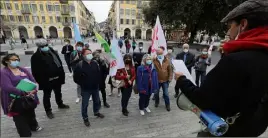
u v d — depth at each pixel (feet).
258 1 2.76
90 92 11.23
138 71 12.59
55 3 145.89
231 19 3.19
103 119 12.30
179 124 11.74
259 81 2.60
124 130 10.89
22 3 137.90
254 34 2.79
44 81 11.56
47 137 9.99
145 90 12.44
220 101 2.82
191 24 59.82
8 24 129.90
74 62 17.29
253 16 2.76
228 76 2.68
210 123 3.05
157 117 12.73
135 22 162.91
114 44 12.48
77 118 12.34
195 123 11.89
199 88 3.09
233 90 2.68
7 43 87.81
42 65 11.33
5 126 11.18
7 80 8.22
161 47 14.05
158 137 10.17
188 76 4.19
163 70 13.53
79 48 17.17
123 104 12.79
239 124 3.05
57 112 13.23
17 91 8.11
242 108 2.83
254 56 2.63
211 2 48.93
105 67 14.19
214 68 2.97
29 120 9.98
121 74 12.17
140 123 11.80
